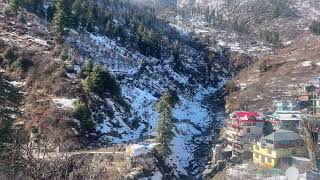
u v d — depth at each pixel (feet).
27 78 279.28
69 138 225.56
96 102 274.57
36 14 402.31
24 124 225.15
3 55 295.69
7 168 96.99
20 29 348.79
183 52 509.76
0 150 111.75
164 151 228.84
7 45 313.12
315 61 417.08
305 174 137.59
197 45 580.30
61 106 253.24
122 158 208.64
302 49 503.20
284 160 195.52
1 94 148.66
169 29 626.23
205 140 287.48
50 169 90.94
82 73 298.35
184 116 343.46
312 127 176.96
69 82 280.51
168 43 520.01
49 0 463.42
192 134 302.04
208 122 336.08
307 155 182.60
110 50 394.93
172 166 230.68
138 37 464.65
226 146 257.96
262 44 617.21
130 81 357.41
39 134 213.05
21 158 101.91
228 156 242.17
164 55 473.67
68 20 371.97
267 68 433.89
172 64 457.27
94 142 239.50
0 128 131.95
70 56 319.68
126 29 499.92
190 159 256.73
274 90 341.21
